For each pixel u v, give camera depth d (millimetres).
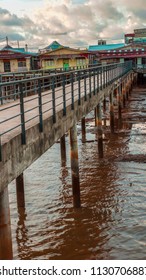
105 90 20812
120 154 19375
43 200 13742
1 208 6914
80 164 17875
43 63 55750
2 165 6773
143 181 15336
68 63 55531
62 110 11219
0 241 6992
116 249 10281
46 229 11570
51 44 65562
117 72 28094
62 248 10430
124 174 16250
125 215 12336
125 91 38188
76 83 24422
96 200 13609
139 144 21359
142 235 10969
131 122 28062
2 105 13172
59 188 14914
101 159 18594
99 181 15477
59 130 10828
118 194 14070
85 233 11250
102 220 12047
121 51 61219
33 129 8539
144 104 37500
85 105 14812
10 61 54875
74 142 12883
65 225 11797
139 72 55094
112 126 24516
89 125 27672
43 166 17922
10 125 9000
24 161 7988
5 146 6914
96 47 74438
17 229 11594
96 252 10180
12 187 14984
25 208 13031
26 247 10523
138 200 13477
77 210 12836
